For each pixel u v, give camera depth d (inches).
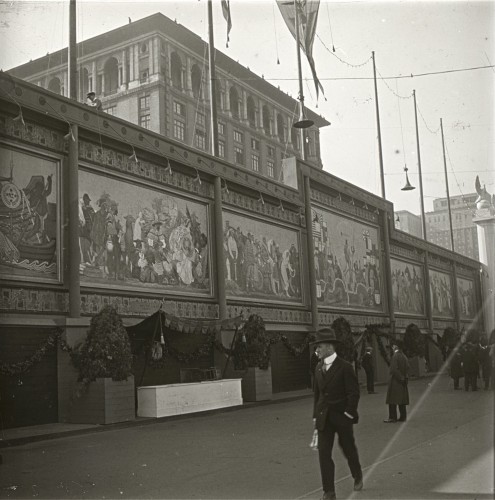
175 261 841.5
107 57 2261.3
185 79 2303.2
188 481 307.4
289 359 1063.0
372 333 1278.3
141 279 776.3
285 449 405.4
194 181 901.2
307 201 1186.6
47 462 385.1
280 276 1089.4
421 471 277.3
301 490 271.9
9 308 602.9
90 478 324.8
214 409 711.1
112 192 749.9
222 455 390.0
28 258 631.2
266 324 1018.7
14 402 585.0
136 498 274.4
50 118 670.5
